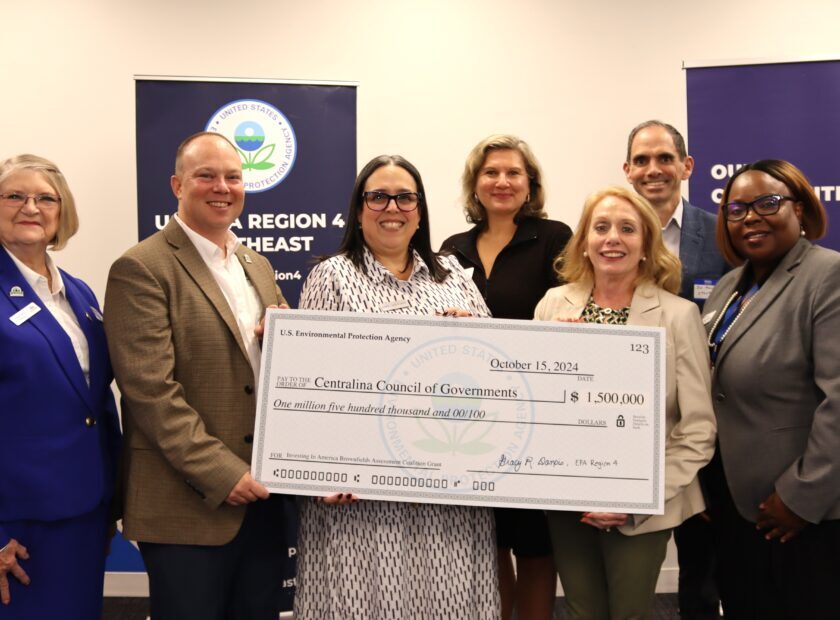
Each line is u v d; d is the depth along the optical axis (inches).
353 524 82.6
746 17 159.2
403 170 86.9
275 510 90.9
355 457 83.0
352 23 160.1
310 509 84.7
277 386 84.0
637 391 83.7
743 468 87.4
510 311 108.9
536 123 161.0
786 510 82.3
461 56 160.6
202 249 89.0
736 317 92.0
